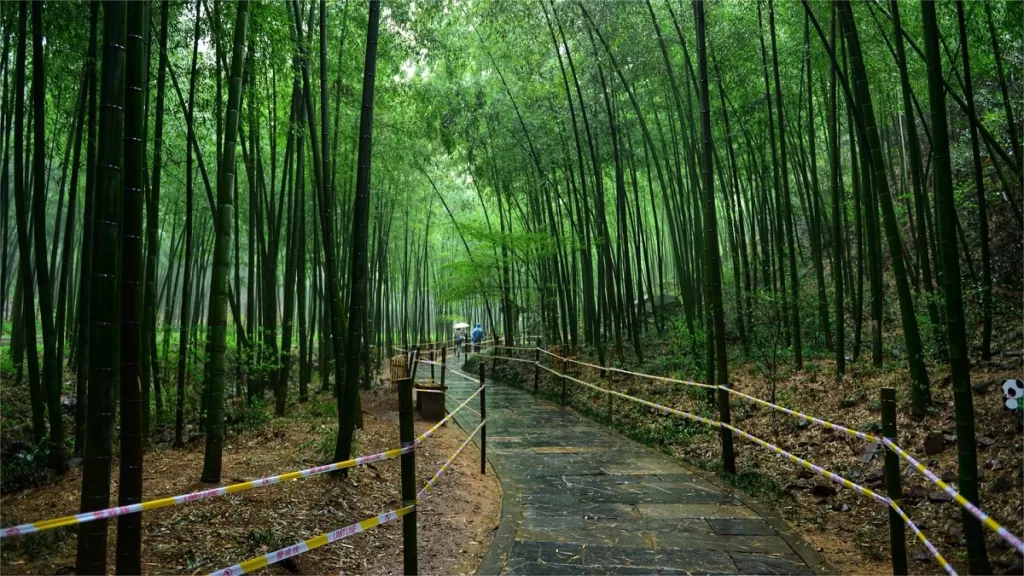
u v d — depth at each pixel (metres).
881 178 5.35
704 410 7.39
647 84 10.61
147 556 3.04
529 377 13.21
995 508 3.63
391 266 20.42
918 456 4.74
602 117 11.41
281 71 6.78
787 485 4.87
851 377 7.03
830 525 4.09
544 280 14.29
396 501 4.50
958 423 3.00
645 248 12.86
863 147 6.87
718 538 3.79
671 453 6.43
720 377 5.44
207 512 3.70
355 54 8.62
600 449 6.64
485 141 12.38
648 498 4.71
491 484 5.39
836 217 7.26
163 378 7.05
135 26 2.41
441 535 3.96
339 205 12.08
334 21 8.36
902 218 10.99
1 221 9.04
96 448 2.16
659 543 3.71
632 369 10.56
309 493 4.21
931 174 10.94
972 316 7.13
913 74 7.78
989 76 7.80
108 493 2.19
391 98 9.93
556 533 3.91
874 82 8.47
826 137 10.41
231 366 8.96
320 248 11.91
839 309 7.19
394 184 12.71
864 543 3.73
